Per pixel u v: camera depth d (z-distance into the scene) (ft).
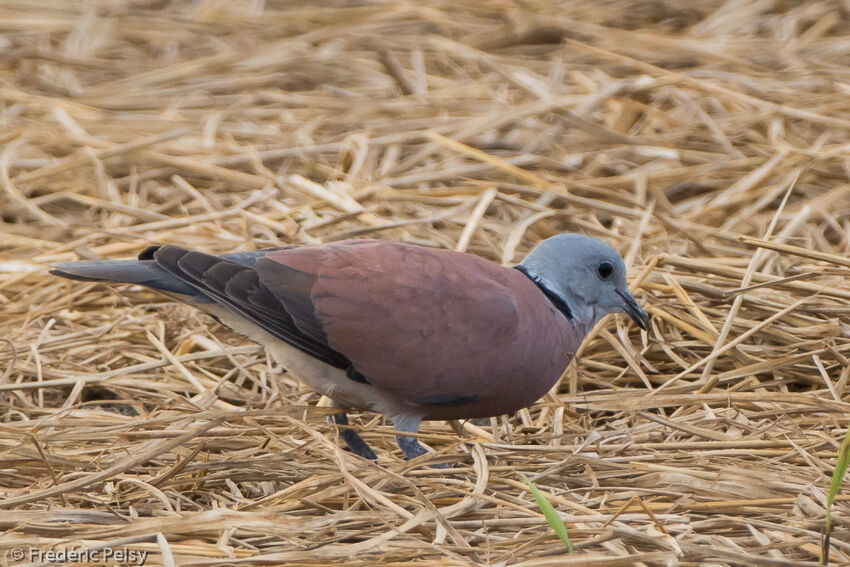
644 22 65.51
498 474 28.48
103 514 25.44
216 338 37.01
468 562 23.22
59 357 36.04
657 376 35.60
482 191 45.70
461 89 56.49
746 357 35.04
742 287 36.81
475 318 28.76
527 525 25.45
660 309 37.50
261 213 44.50
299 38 62.34
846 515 25.30
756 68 56.59
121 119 53.01
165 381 35.14
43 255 41.29
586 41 61.77
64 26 63.98
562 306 31.55
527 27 62.44
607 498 26.71
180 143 50.24
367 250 29.32
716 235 41.88
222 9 67.72
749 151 49.21
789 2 64.49
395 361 28.63
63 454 29.30
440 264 29.27
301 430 30.71
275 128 52.47
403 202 45.24
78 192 46.83
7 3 66.28
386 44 61.41
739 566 23.47
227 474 28.22
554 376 30.73
